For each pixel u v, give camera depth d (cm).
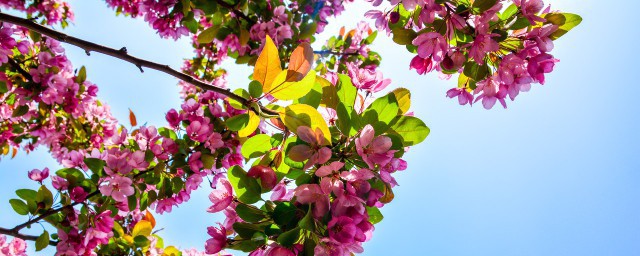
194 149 76
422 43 55
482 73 57
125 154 72
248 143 56
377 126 53
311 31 95
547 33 54
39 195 72
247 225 53
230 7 86
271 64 50
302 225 48
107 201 73
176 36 90
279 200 54
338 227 49
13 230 69
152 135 75
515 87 56
